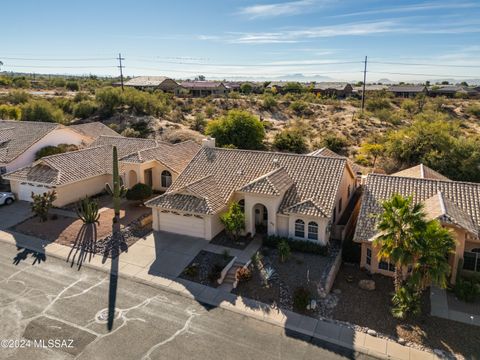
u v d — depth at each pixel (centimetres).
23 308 1880
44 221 2964
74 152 3675
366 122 7194
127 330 1733
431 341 1684
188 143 4194
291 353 1606
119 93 7375
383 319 1831
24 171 3438
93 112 7244
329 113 8506
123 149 4031
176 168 3612
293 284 2098
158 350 1611
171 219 2733
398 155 4700
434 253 1722
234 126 5309
